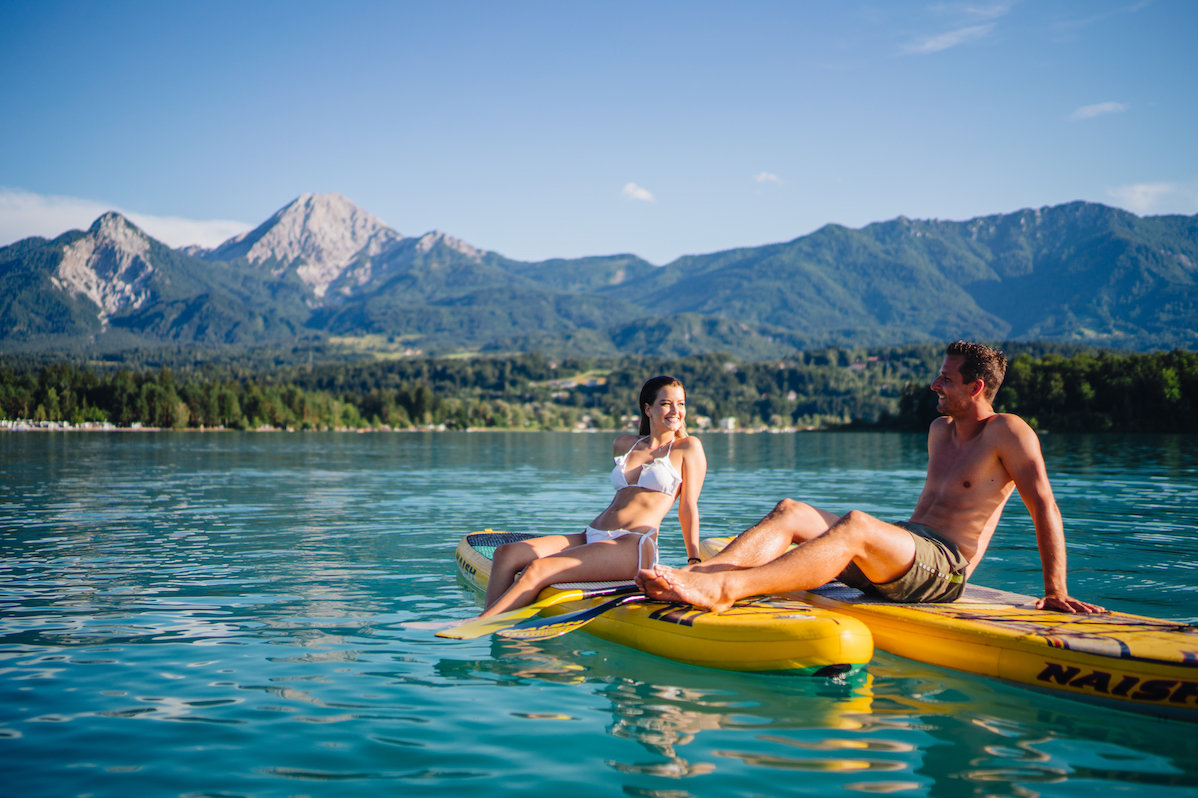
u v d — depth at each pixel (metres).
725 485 19.09
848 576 5.21
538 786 3.14
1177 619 5.67
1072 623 4.59
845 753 3.48
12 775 3.23
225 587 6.89
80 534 10.14
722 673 4.59
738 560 4.93
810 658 4.38
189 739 3.60
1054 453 32.59
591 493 16.84
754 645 4.54
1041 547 4.97
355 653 4.95
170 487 17.62
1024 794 3.10
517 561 5.86
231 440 63.88
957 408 5.21
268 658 4.82
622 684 4.39
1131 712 3.97
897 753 3.48
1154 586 6.84
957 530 5.18
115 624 5.62
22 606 6.15
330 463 29.47
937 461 5.44
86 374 111.88
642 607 5.17
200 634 5.36
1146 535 9.87
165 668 4.62
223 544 9.39
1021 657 4.30
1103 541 9.38
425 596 6.55
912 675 4.55
